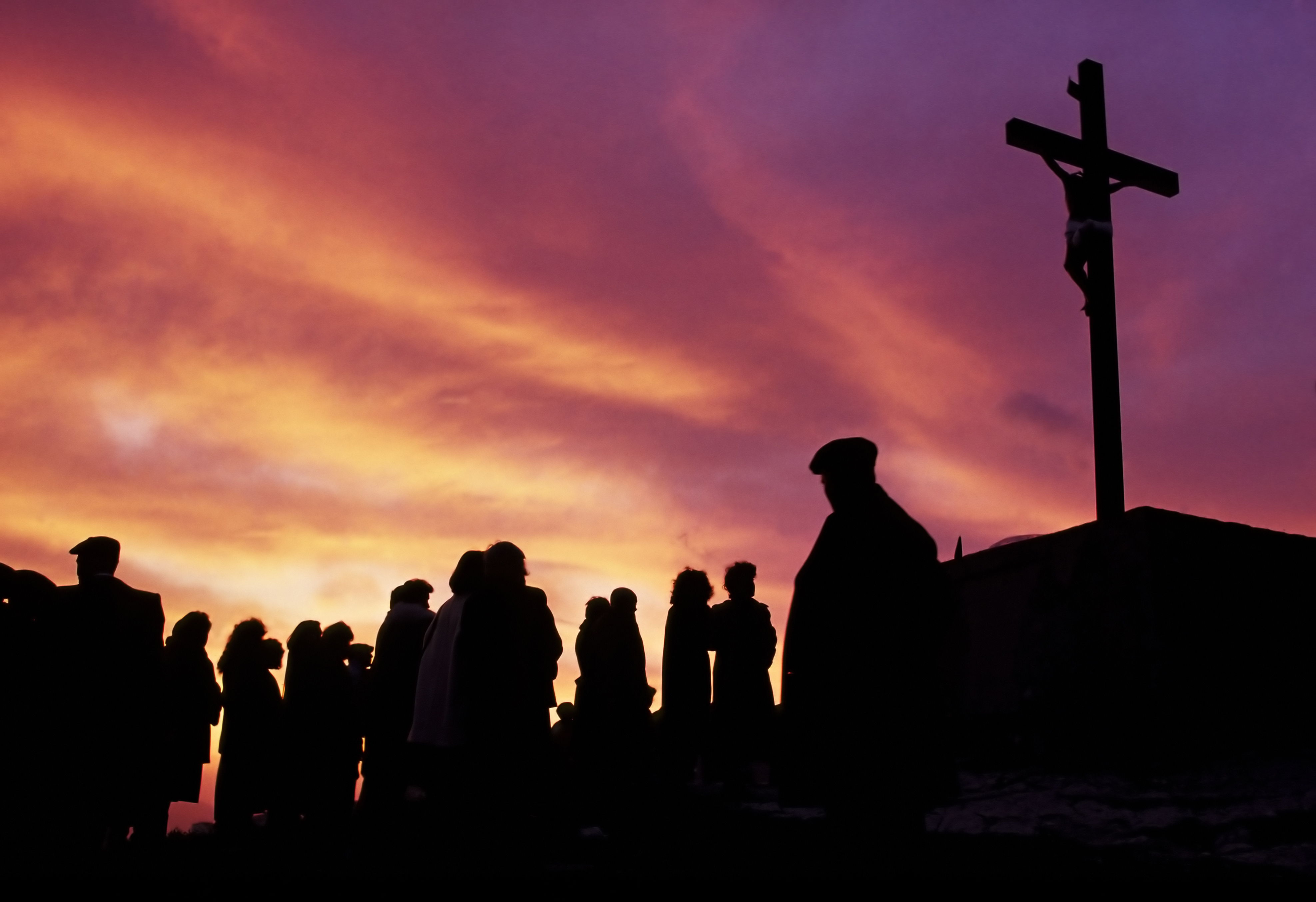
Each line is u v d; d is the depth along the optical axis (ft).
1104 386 36.40
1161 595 28.73
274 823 30.50
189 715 29.76
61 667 22.52
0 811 21.68
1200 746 27.73
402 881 19.10
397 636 30.37
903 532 15.84
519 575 25.18
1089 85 39.78
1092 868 17.31
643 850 21.97
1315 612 30.58
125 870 21.03
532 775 23.72
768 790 30.07
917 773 15.16
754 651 31.60
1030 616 31.71
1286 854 18.70
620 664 29.81
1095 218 38.22
